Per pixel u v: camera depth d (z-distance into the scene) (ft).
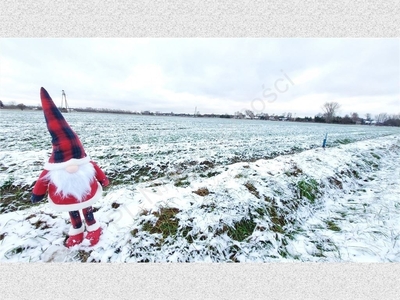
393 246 8.01
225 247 7.52
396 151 30.27
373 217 10.11
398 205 11.42
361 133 55.11
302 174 13.89
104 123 50.44
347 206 11.65
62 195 6.15
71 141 6.18
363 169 19.13
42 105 5.98
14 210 9.53
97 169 7.21
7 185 11.66
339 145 29.63
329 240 8.40
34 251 6.84
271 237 8.15
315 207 11.33
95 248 7.04
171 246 7.31
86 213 6.98
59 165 5.97
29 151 18.53
